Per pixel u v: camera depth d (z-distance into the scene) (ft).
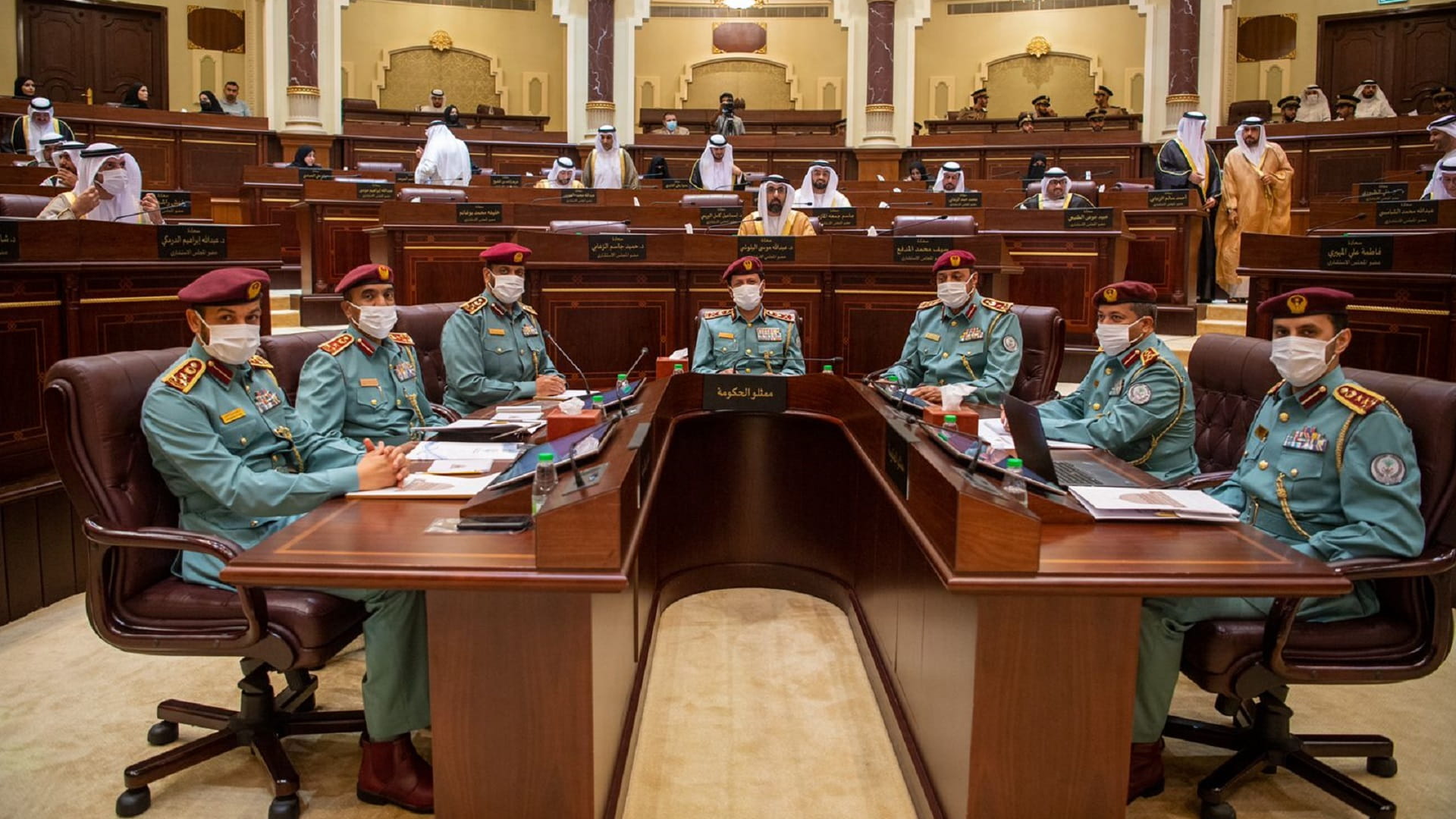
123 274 13.38
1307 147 39.19
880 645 9.95
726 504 12.75
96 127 39.99
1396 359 12.10
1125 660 6.13
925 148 47.39
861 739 8.94
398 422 10.93
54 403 7.41
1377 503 7.36
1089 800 6.24
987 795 6.22
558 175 35.94
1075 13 52.42
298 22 43.78
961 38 53.98
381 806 7.74
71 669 10.31
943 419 9.62
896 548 9.13
